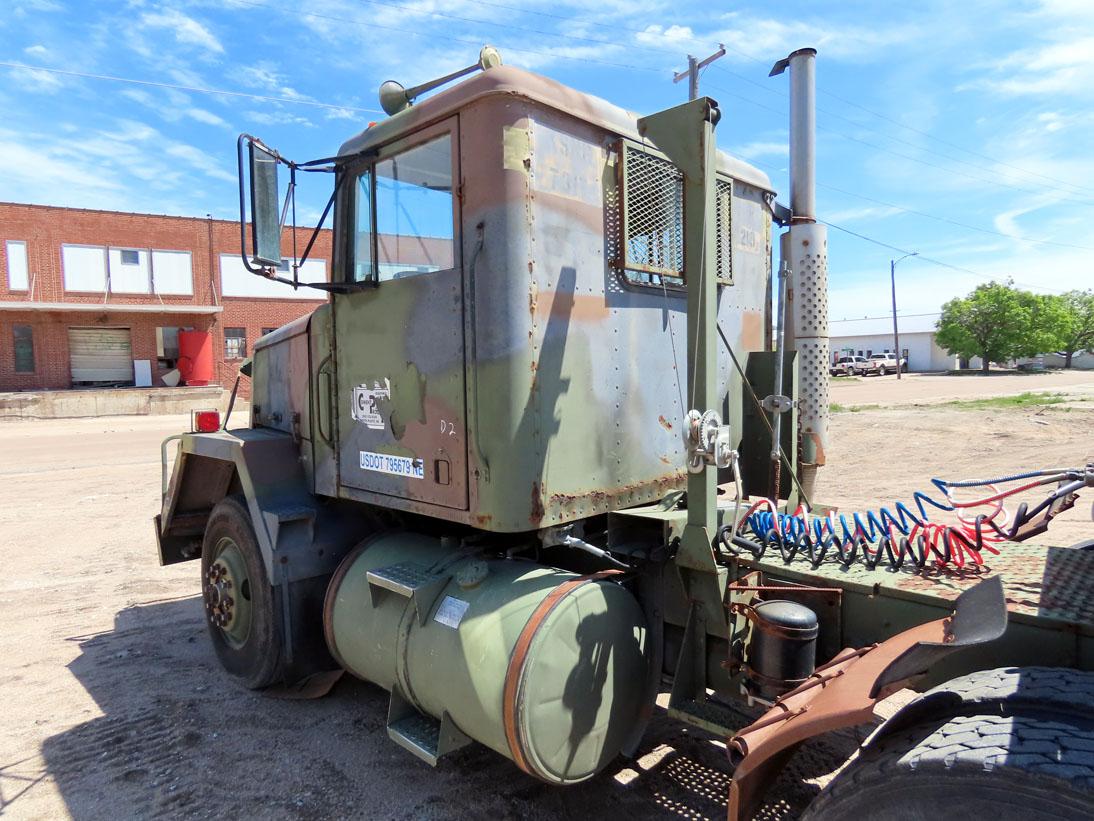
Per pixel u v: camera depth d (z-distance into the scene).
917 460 11.98
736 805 1.96
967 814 1.55
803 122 3.84
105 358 29.12
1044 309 53.16
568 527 3.04
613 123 3.17
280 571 3.81
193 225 30.25
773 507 3.06
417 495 3.19
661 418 3.47
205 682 4.42
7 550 7.84
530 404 2.78
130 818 3.05
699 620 2.79
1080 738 1.54
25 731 3.82
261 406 4.95
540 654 2.52
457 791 3.20
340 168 3.46
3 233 27.17
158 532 5.38
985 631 1.74
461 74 3.24
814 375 3.87
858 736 3.51
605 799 3.09
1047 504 2.42
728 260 3.87
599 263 3.12
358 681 4.43
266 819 3.03
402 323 3.21
